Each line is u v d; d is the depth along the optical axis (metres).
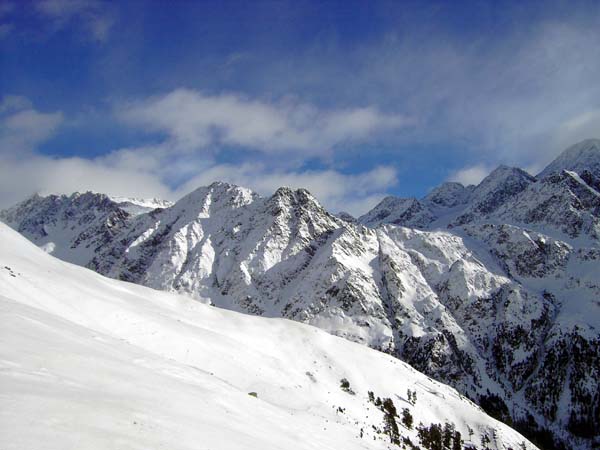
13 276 48.59
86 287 67.62
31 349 19.45
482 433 99.50
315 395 71.94
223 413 22.16
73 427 13.19
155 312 73.31
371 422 74.25
